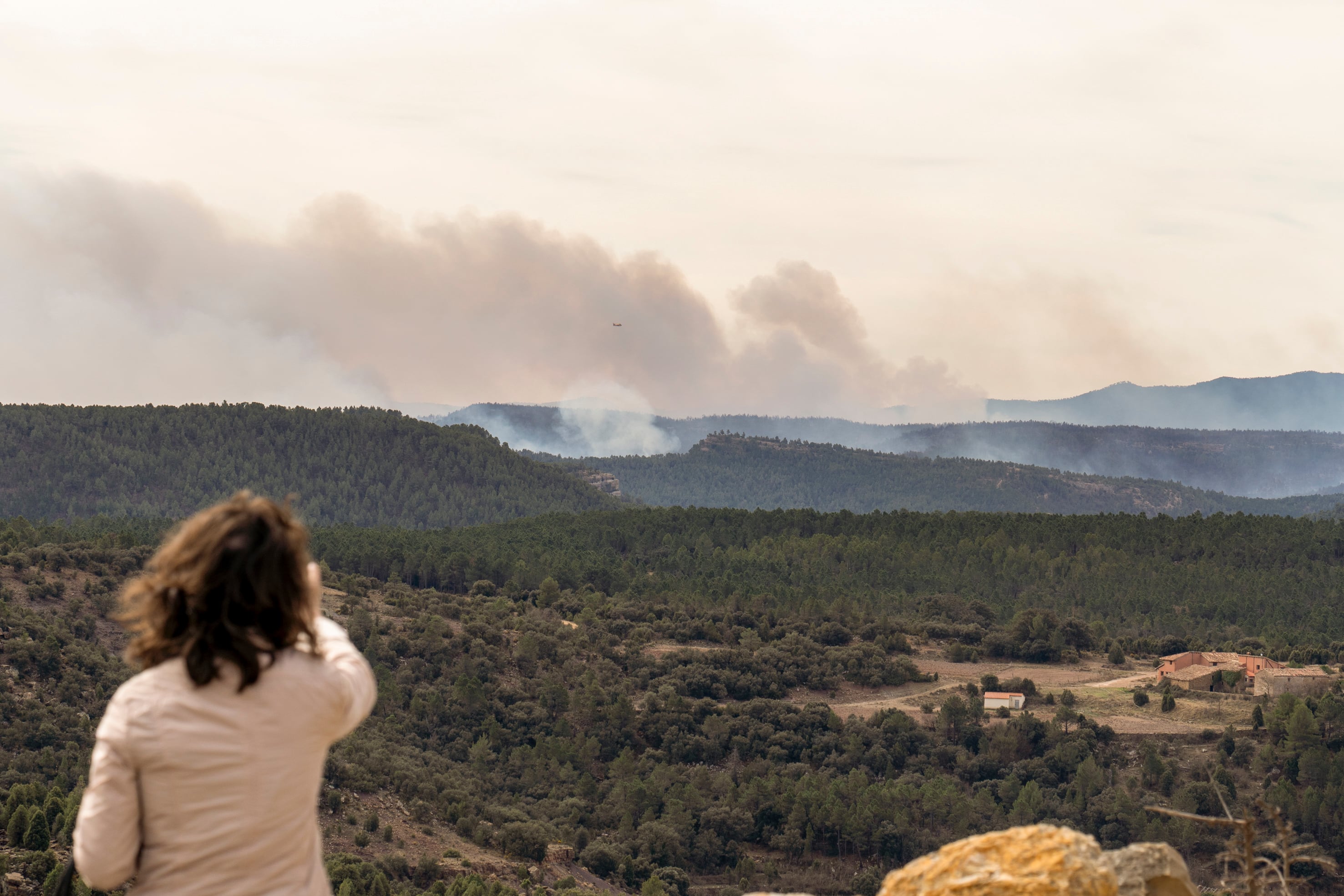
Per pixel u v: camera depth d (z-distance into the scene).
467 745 135.75
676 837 112.44
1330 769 119.31
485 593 199.00
